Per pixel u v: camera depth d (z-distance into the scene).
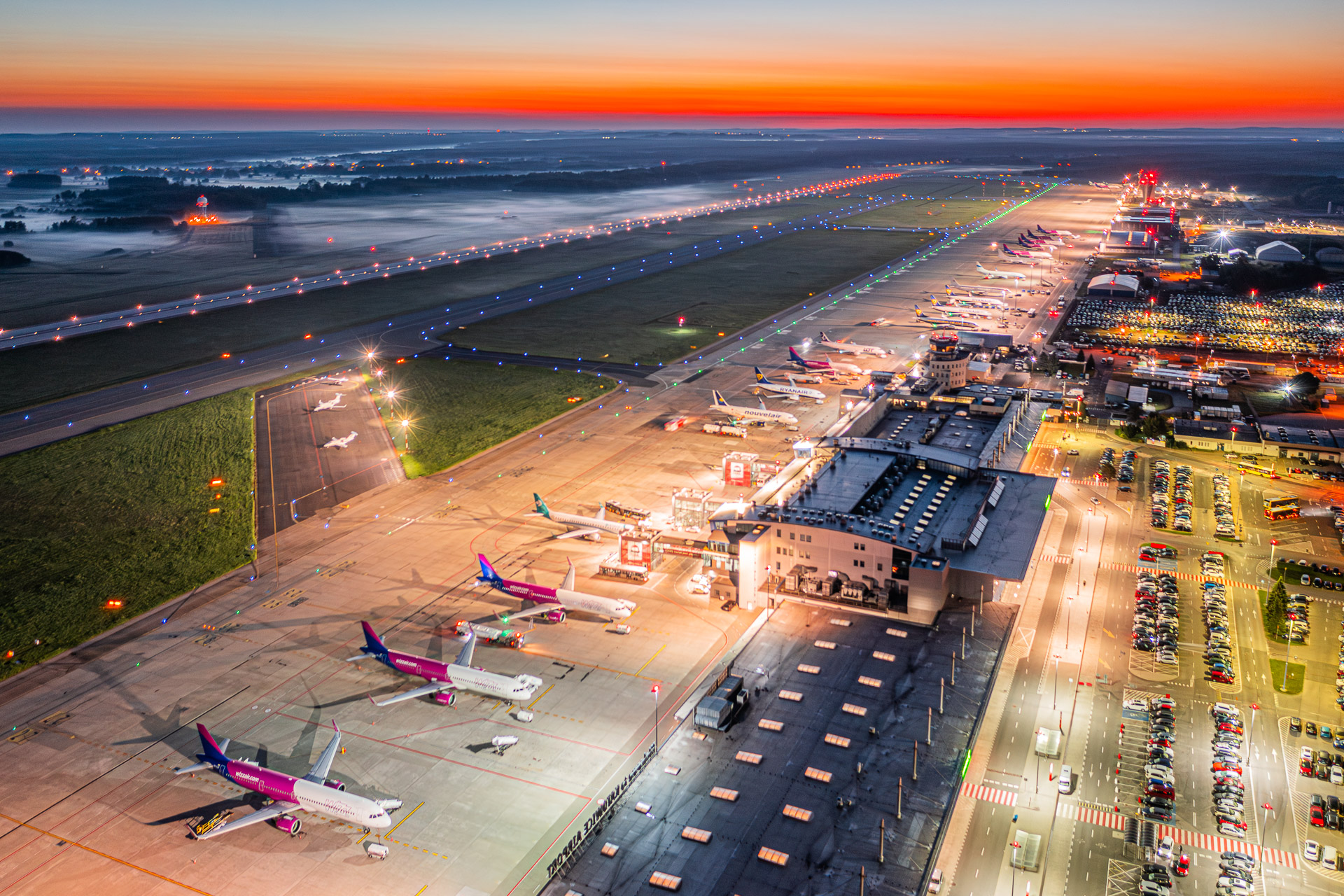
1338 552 140.25
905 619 113.94
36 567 142.12
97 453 190.75
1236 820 85.19
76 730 102.81
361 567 140.62
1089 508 158.88
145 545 149.25
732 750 88.81
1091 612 124.44
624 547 134.62
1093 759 95.38
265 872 81.94
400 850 84.38
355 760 96.62
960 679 100.38
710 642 118.06
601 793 91.38
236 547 148.62
